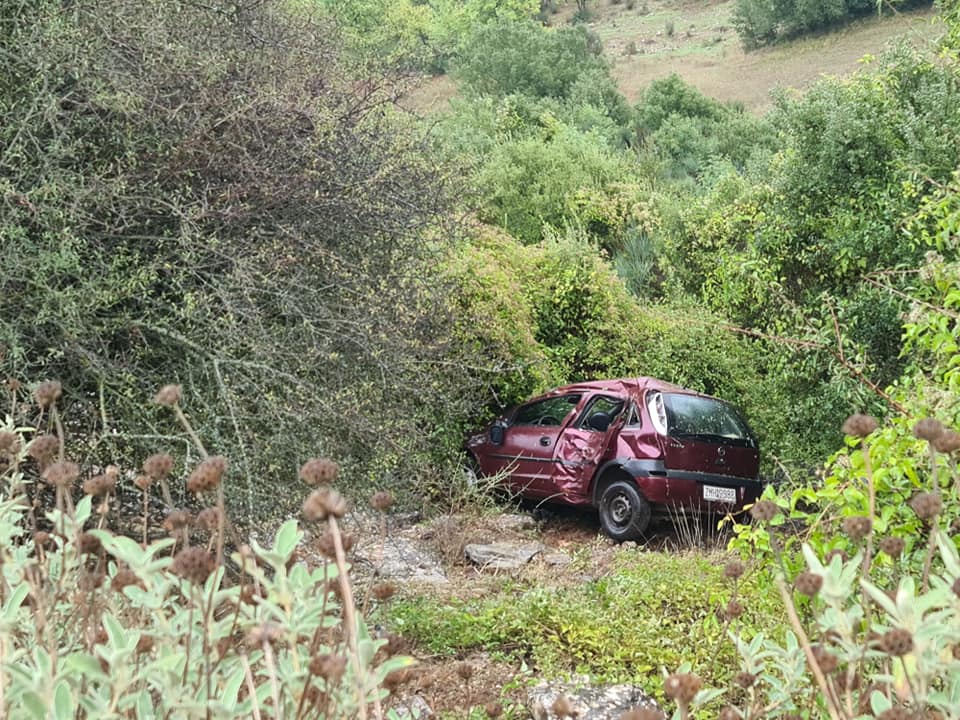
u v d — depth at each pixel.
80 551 1.99
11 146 5.17
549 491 11.20
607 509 10.70
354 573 6.01
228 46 6.15
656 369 13.33
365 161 6.39
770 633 4.43
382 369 5.82
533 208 20.42
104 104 5.25
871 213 10.80
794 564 3.89
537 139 22.45
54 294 4.96
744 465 10.65
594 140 27.02
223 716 1.65
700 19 73.88
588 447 10.88
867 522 1.85
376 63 7.02
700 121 31.44
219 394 5.42
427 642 6.17
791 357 11.22
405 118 7.17
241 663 1.76
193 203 5.46
